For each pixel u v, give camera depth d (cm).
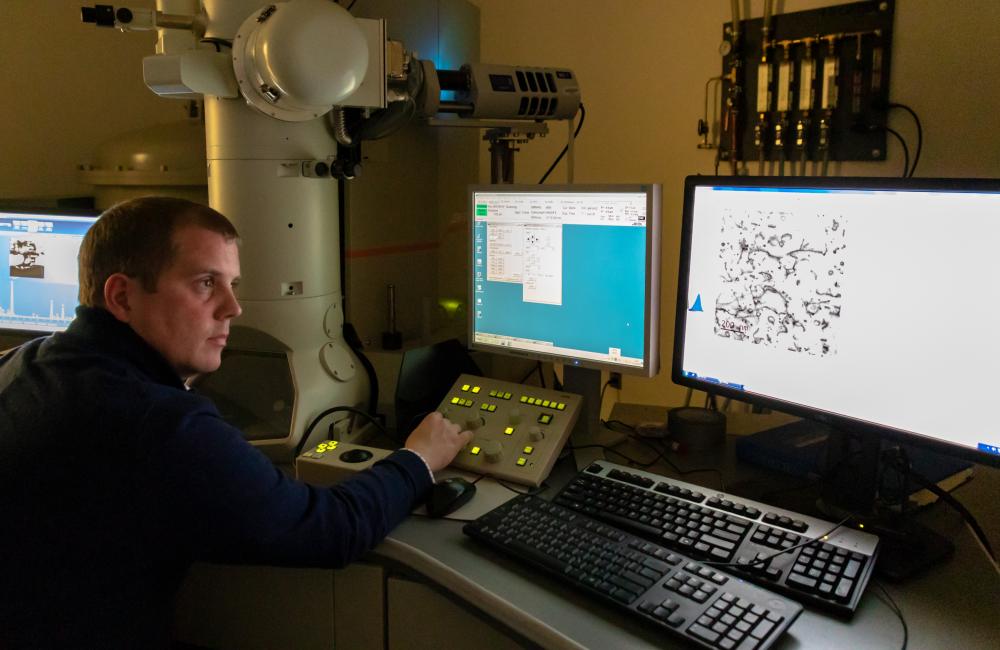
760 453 135
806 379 112
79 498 88
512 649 106
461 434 133
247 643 125
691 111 195
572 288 141
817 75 173
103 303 99
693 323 127
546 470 126
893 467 114
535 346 148
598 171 213
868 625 87
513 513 111
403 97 145
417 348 164
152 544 91
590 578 94
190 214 100
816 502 117
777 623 84
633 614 87
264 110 131
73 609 89
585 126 213
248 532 91
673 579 93
